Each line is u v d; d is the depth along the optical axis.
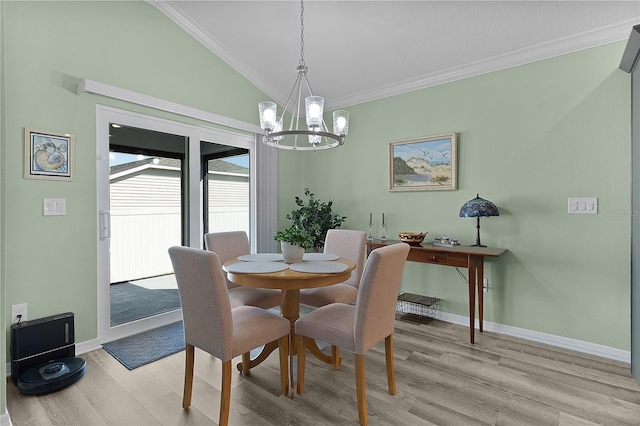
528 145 2.77
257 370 2.25
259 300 2.47
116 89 2.57
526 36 2.61
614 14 2.29
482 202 2.72
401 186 3.49
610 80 2.43
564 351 2.55
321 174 4.20
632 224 2.25
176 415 1.76
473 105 3.04
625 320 2.39
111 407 1.82
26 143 2.20
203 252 1.59
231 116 3.53
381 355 2.48
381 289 1.73
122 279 2.80
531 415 1.76
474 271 2.67
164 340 2.71
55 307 2.36
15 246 2.18
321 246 3.97
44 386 1.92
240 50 3.35
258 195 3.78
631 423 1.70
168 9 2.91
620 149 2.39
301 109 4.34
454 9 2.47
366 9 2.60
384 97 3.61
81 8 2.44
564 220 2.62
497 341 2.73
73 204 2.44
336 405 1.86
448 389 2.01
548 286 2.69
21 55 2.18
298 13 2.74
